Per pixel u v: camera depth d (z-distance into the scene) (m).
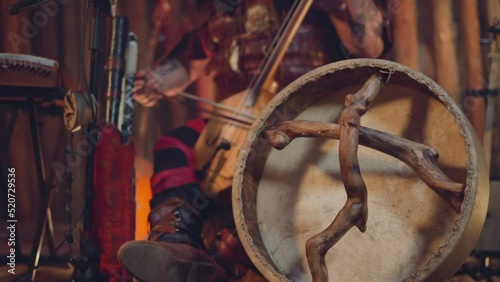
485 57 3.34
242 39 2.84
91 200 2.46
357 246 1.88
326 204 1.94
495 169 3.10
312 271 1.79
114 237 2.43
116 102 2.51
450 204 1.75
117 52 2.54
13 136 3.43
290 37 2.79
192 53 3.00
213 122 2.77
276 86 2.80
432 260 1.73
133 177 2.51
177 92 3.03
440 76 3.38
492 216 2.56
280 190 1.99
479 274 2.56
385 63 1.86
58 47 3.41
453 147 1.83
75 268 2.46
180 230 2.46
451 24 3.37
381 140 1.81
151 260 2.27
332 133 1.83
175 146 2.67
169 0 3.10
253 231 1.95
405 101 1.91
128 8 3.17
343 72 1.92
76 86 3.38
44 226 2.79
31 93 2.55
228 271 2.45
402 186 1.87
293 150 2.01
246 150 1.94
